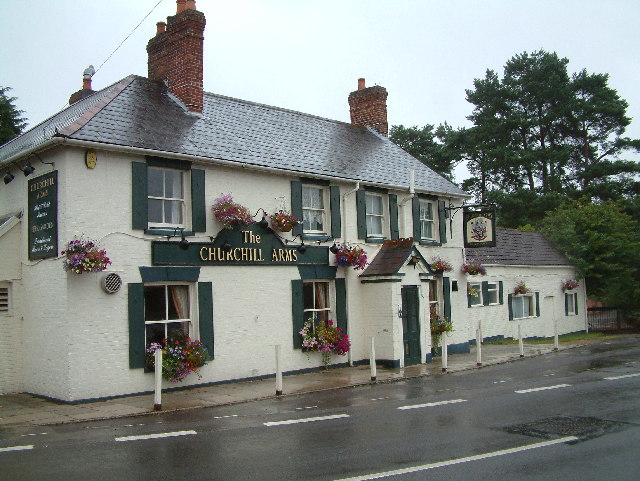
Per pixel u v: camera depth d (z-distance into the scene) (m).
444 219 22.17
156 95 17.22
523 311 28.89
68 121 15.98
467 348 22.42
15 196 14.85
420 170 22.64
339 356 17.91
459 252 22.70
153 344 13.67
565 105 46.50
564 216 33.00
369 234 19.58
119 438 9.30
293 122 21.03
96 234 13.21
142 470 7.50
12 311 14.21
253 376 15.70
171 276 14.25
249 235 15.88
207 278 14.94
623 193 47.31
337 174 18.28
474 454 8.08
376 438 9.05
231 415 11.19
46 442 9.11
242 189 15.99
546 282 30.25
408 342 18.58
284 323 16.56
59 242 13.03
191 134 15.91
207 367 14.77
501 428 9.63
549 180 47.16
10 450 8.58
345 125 23.89
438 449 8.36
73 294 12.80
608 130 48.53
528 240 31.11
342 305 18.09
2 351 13.99
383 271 18.25
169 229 14.42
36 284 13.78
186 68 17.44
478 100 48.81
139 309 13.70
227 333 15.25
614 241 31.59
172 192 14.86
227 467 7.60
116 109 15.16
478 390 13.58
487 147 46.94
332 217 18.16
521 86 48.09
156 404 11.81
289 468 7.52
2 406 12.50
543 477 7.08
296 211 17.17
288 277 16.80
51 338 13.21
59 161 13.17
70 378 12.61
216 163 15.23
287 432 9.57
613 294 33.31
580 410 10.96
